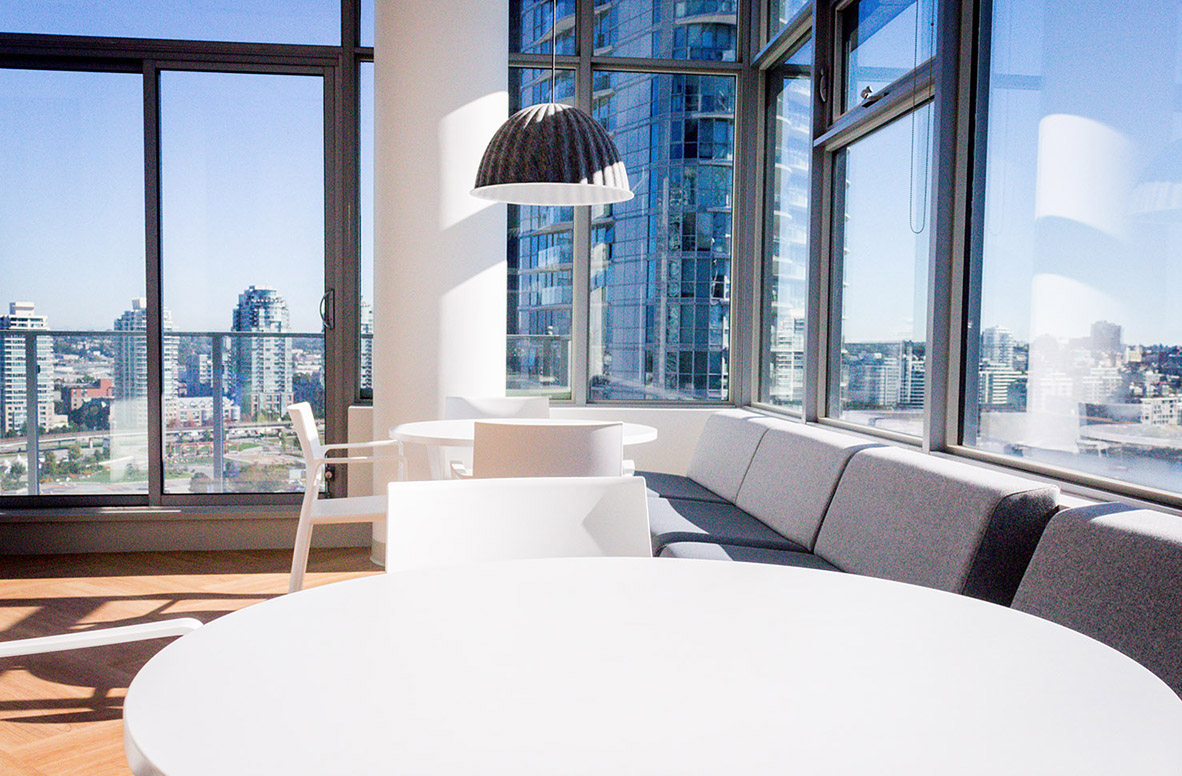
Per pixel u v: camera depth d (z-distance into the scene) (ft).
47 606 12.84
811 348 14.87
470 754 2.56
